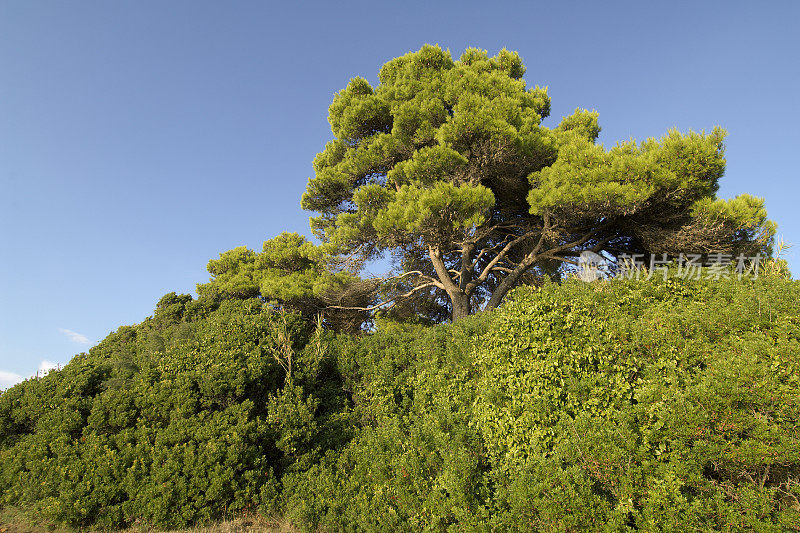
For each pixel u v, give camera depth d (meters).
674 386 4.14
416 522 4.91
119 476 6.00
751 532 3.53
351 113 12.79
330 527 5.41
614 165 9.45
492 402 5.34
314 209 14.33
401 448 5.92
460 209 9.62
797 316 4.72
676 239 9.73
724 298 5.80
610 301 5.95
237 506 5.81
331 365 8.59
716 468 3.90
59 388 7.70
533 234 12.02
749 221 8.79
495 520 4.24
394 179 11.85
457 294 12.03
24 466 6.84
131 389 7.26
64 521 5.68
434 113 11.76
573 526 3.79
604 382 4.57
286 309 13.66
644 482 3.89
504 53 14.48
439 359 7.09
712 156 8.82
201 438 6.18
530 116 11.55
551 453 4.48
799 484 3.71
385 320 15.16
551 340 5.22
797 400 3.64
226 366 7.08
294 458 6.58
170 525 5.56
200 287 15.61
